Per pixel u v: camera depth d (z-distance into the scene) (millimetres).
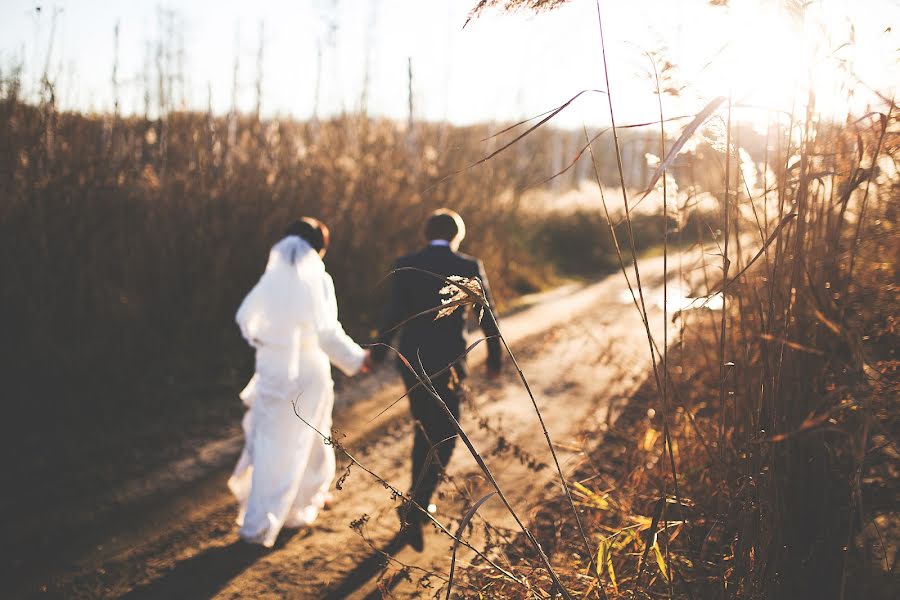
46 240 5449
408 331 3764
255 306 3564
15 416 4844
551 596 2215
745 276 2387
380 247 8930
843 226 2164
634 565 2576
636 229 16359
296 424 3582
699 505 2479
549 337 6273
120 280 6086
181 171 7004
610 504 2920
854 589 2018
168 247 6422
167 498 4051
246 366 6426
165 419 5203
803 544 2053
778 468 2031
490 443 4879
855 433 1880
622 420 4195
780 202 2039
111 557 3389
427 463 2027
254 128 8352
